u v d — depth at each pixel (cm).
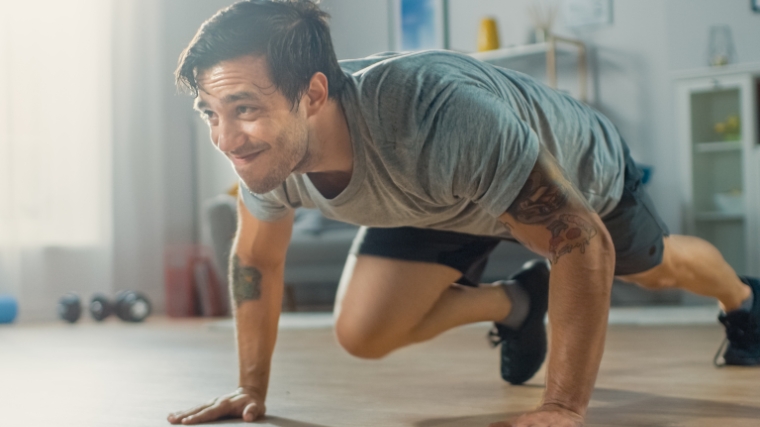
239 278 120
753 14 452
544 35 481
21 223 452
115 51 496
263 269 120
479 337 279
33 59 457
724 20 457
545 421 87
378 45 544
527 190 93
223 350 254
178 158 530
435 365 193
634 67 477
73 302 426
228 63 87
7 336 333
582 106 126
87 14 482
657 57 471
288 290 457
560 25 497
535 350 152
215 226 431
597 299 91
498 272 392
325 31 94
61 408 132
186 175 534
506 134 93
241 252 119
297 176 106
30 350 260
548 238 93
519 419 89
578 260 91
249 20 87
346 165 100
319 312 447
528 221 94
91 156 482
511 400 133
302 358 217
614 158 125
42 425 114
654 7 473
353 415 118
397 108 96
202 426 109
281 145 90
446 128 94
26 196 453
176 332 348
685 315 350
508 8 512
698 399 127
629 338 257
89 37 483
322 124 96
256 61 87
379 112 96
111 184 489
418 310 142
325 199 106
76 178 477
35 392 154
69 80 475
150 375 184
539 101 113
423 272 140
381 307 141
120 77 498
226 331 349
